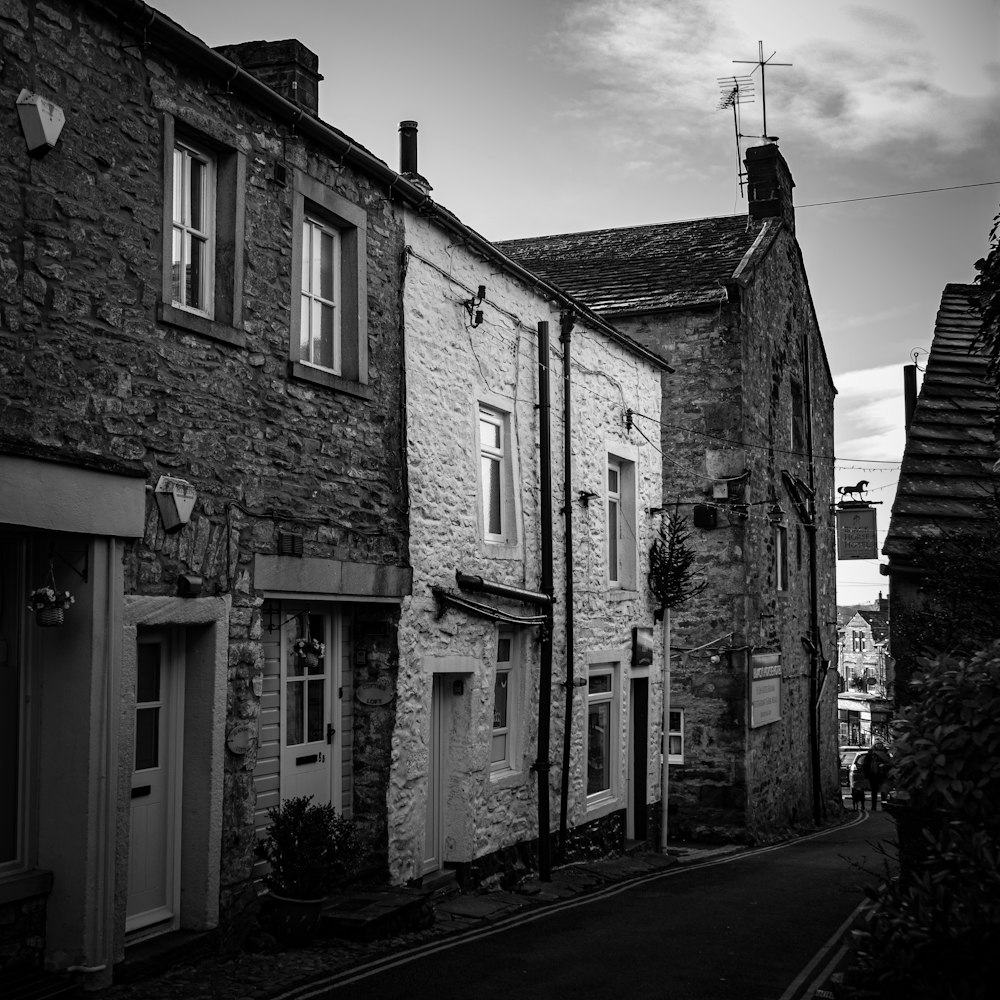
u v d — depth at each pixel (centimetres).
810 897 1237
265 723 936
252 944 855
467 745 1184
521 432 1324
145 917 800
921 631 866
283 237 926
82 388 731
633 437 1633
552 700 1366
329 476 975
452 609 1152
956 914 573
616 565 1620
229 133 870
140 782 802
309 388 952
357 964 837
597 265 2219
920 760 645
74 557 736
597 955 912
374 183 1055
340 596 976
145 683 814
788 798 2120
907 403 1630
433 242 1148
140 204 782
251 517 877
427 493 1118
